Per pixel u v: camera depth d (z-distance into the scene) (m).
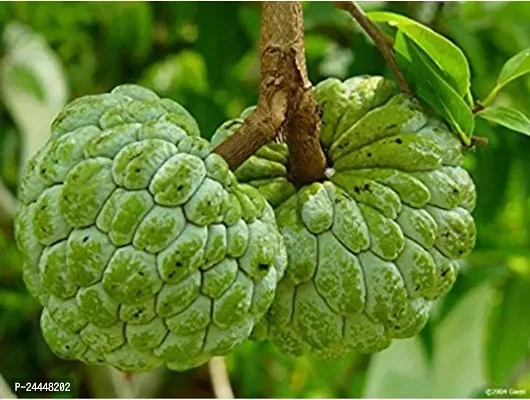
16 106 0.86
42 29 0.84
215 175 0.46
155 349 0.46
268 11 0.49
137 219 0.45
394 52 0.52
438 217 0.50
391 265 0.49
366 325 0.49
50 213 0.46
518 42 0.70
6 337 0.93
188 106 0.75
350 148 0.51
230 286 0.46
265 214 0.47
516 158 0.71
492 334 0.73
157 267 0.45
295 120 0.49
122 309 0.46
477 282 0.73
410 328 0.50
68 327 0.47
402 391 0.74
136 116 0.47
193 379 0.96
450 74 0.51
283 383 0.99
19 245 0.47
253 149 0.48
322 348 0.50
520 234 0.77
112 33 0.81
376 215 0.49
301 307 0.49
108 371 0.81
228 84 0.76
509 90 0.71
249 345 0.89
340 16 0.69
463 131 0.51
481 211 0.71
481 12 0.71
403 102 0.51
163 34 0.82
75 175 0.46
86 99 0.48
